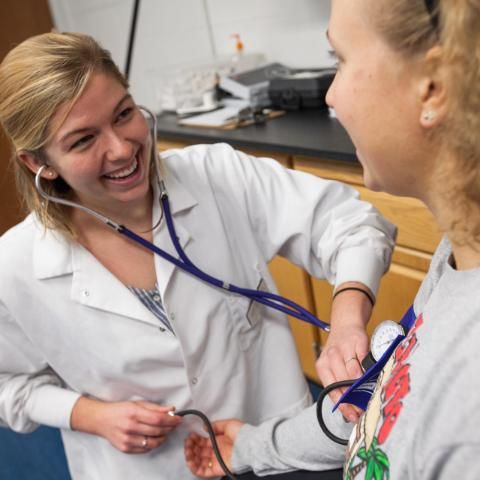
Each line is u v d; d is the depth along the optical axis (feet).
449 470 1.33
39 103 2.72
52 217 3.23
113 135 2.84
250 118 6.92
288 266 6.48
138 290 3.36
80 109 2.73
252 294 3.47
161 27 10.52
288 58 8.38
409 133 1.57
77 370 3.49
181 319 3.34
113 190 3.04
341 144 5.20
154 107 11.35
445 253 1.92
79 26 12.47
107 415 3.33
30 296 3.29
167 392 3.48
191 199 3.44
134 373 3.40
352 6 1.54
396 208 4.97
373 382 2.18
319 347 6.71
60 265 3.24
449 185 1.58
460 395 1.33
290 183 3.67
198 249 3.44
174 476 3.61
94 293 3.25
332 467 2.80
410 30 1.44
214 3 9.21
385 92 1.55
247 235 3.63
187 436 3.55
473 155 1.46
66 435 3.76
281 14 8.17
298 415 3.04
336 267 3.51
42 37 2.87
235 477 3.05
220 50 9.53
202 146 3.80
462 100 1.40
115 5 11.19
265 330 3.70
